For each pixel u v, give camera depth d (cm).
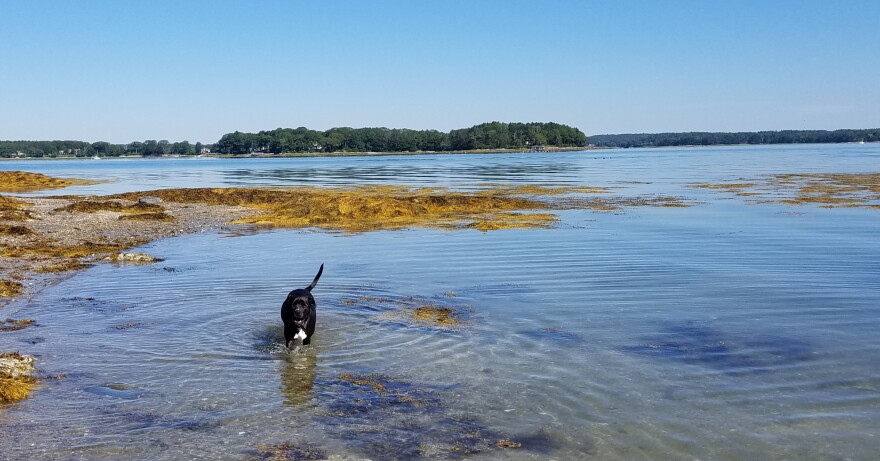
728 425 767
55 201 3731
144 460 692
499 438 741
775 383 893
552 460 690
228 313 1278
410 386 897
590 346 1060
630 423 775
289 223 2769
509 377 926
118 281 1579
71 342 1095
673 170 7669
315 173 8212
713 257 1822
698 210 3066
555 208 3241
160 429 767
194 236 2406
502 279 1579
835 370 938
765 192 4050
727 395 854
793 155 13612
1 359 973
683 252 1906
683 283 1506
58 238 2325
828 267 1658
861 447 712
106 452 709
